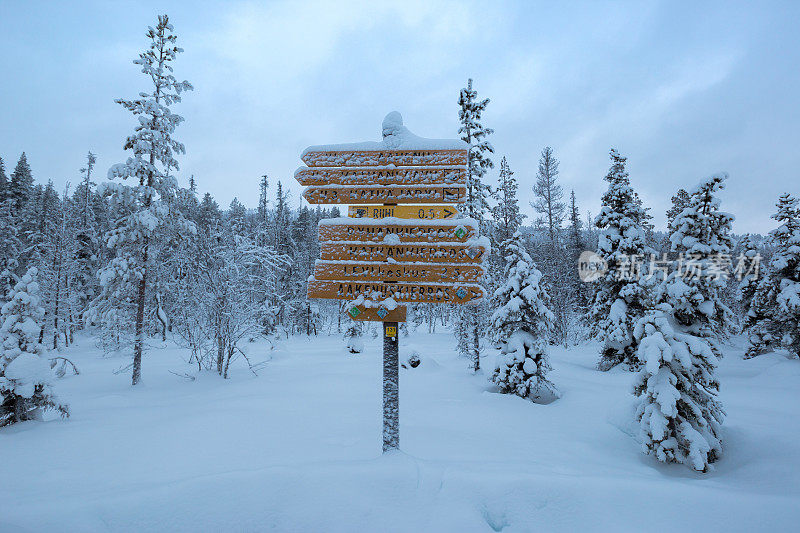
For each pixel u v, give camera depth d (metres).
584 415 10.57
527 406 11.79
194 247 18.38
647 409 7.64
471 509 4.57
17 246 37.25
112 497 4.41
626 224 20.56
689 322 16.61
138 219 15.74
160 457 6.34
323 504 4.49
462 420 9.89
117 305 18.08
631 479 5.30
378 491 4.71
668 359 7.40
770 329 22.09
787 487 5.73
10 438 7.46
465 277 5.92
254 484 4.64
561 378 16.72
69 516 4.13
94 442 7.19
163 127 17.00
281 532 4.20
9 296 8.98
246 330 17.06
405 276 6.04
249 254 17.94
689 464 7.18
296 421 8.82
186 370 18.36
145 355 24.23
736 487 5.87
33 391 8.63
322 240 6.23
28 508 4.22
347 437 7.56
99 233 41.41
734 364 21.77
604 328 20.05
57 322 31.45
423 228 6.04
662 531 4.43
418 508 4.54
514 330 14.41
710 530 4.46
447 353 28.05
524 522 4.55
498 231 28.23
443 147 6.15
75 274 36.91
